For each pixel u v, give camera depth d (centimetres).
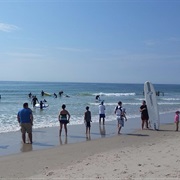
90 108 3366
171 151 1023
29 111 1398
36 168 932
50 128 1883
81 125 2041
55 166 948
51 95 6094
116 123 2173
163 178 681
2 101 4456
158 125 1844
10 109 3156
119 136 1603
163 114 2972
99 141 1451
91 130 1828
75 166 905
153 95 1866
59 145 1350
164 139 1461
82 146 1321
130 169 784
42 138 1534
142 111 1875
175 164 811
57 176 788
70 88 11850
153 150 1081
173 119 2530
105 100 5103
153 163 840
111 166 842
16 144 1368
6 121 2188
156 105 1859
